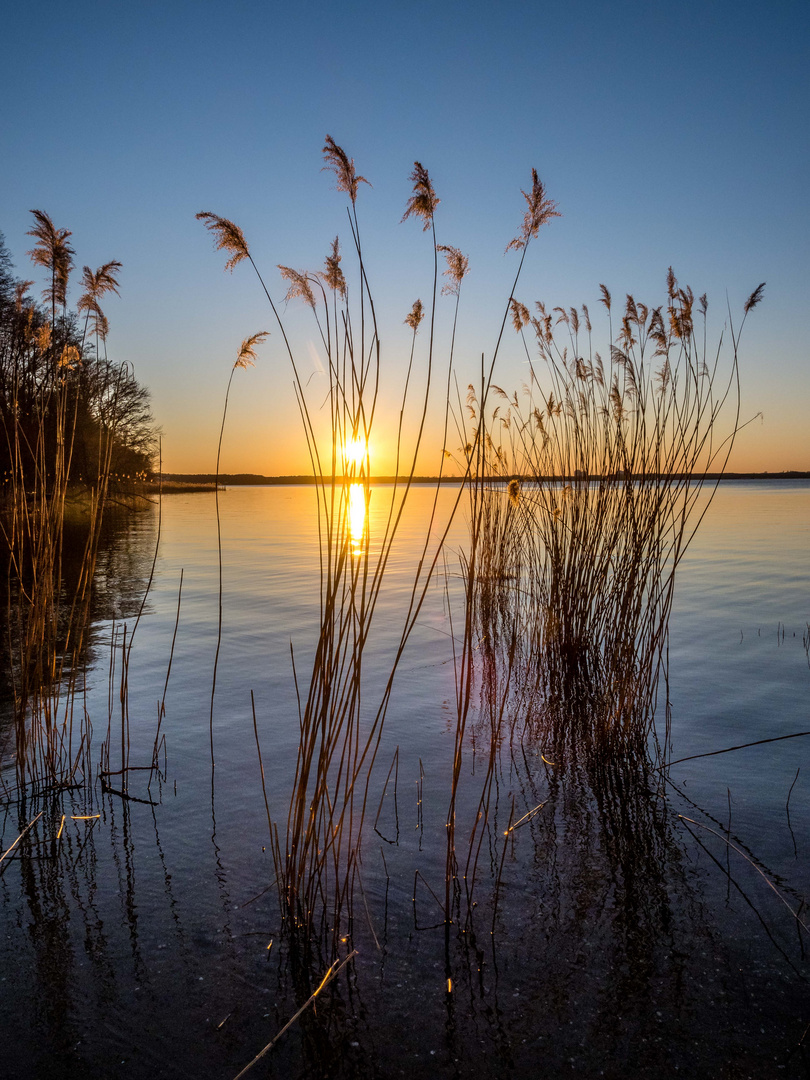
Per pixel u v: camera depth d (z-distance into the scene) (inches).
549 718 183.8
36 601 146.6
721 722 179.5
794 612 316.8
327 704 100.6
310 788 142.8
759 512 1042.7
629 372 192.9
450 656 246.8
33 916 102.3
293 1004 86.5
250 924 100.9
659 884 110.0
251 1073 76.9
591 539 214.7
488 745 166.4
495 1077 76.5
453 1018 84.7
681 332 178.1
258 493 2800.2
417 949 96.1
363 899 106.9
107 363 173.5
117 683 212.2
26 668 139.7
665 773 150.5
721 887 109.0
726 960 93.6
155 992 88.3
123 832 125.4
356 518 841.5
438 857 118.2
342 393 100.4
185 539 693.9
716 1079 76.0
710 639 268.2
